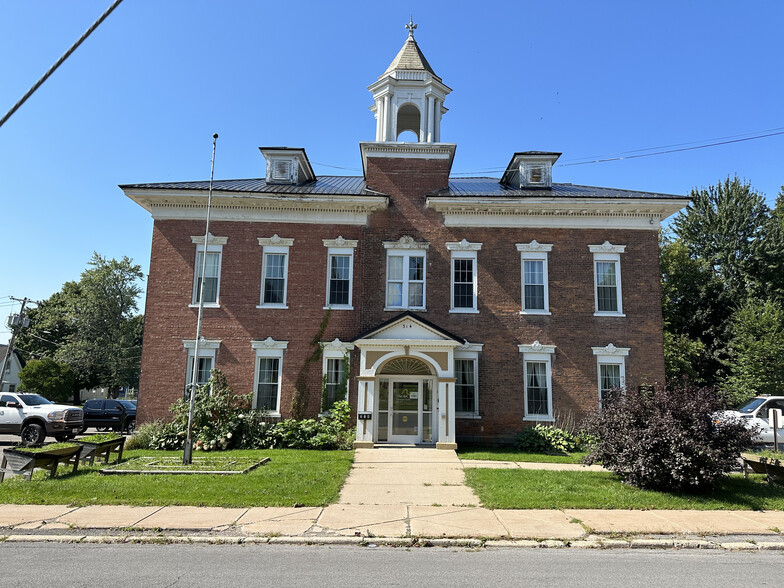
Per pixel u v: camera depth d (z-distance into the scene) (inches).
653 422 481.4
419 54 1007.0
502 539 341.4
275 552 312.3
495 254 869.8
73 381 2021.4
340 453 698.2
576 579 268.1
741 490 484.7
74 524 357.7
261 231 870.4
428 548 327.0
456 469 588.7
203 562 289.4
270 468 557.9
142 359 831.1
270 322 846.5
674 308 1573.6
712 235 1742.1
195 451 723.4
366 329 848.3
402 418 812.0
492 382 836.0
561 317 852.6
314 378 832.3
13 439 930.1
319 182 1002.7
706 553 324.5
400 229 877.8
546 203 860.6
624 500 438.9
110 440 588.1
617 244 868.6
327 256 868.6
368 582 259.1
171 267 855.1
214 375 809.5
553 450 776.3
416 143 901.2
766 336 1268.5
